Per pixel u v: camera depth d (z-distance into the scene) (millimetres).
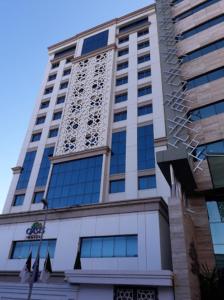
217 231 20938
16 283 19641
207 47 30156
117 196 29328
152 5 46719
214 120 25109
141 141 32250
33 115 44500
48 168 36281
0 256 25719
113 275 16078
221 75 27281
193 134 25328
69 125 38156
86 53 47094
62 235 24016
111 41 45969
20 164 39094
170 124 26016
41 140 40125
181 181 21234
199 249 20406
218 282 17031
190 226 19438
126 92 38031
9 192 36562
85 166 32688
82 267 21719
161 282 14977
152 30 43594
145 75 38594
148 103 35062
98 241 22656
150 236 20500
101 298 16125
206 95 26812
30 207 33656
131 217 22078
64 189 32094
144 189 28594
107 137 34031
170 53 31750
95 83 40812
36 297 18172
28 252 25031
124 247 21359
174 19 35750
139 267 19688
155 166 29453
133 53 42344
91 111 37656
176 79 29078
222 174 20562
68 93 42406
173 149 19844
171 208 17844
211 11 32500
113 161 32188
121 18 48750
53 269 22375
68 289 17344
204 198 22344
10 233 26781
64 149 36094
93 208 24141
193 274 16719
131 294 15703
